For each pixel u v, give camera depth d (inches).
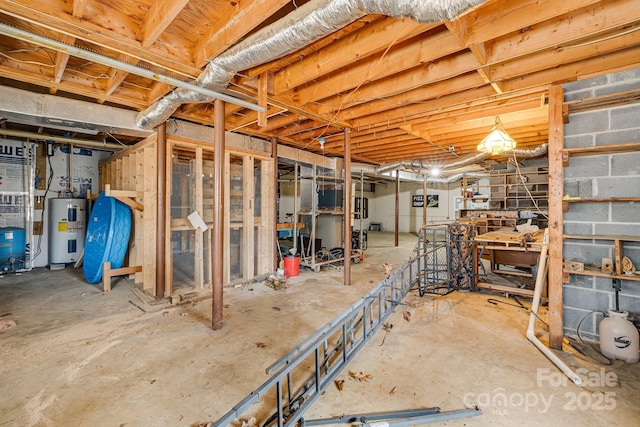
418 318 127.9
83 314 130.3
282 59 106.0
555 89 103.7
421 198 508.4
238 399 75.0
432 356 95.9
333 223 262.5
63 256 212.8
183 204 169.3
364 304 102.3
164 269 151.8
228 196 180.7
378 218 555.2
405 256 284.5
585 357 94.8
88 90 124.3
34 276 193.2
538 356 96.3
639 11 75.8
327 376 81.0
